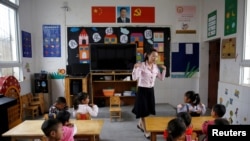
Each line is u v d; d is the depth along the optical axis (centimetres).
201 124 238
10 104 286
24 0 458
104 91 487
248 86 310
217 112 231
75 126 220
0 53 381
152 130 223
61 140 180
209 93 508
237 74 343
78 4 502
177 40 514
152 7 508
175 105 521
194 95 292
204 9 496
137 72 316
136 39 509
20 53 438
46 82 485
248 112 304
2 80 311
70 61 508
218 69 459
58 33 503
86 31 504
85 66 484
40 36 502
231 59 362
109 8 504
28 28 476
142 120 342
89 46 498
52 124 160
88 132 216
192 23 513
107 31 504
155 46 512
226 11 383
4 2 382
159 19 511
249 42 324
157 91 520
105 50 494
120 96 490
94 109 295
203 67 514
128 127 382
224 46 389
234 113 342
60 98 271
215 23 435
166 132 178
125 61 495
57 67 509
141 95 321
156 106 487
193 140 193
